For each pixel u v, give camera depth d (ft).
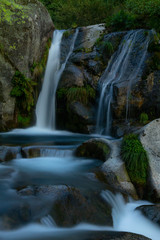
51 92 35.37
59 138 27.78
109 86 31.42
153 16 37.78
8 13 31.53
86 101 32.60
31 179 14.79
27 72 33.63
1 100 31.09
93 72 34.63
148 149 17.52
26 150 19.81
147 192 15.99
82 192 13.17
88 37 39.45
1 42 30.66
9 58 31.32
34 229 10.31
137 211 13.70
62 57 38.32
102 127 31.30
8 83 31.42
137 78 30.83
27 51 33.09
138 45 33.73
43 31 37.70
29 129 33.22
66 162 18.95
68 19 59.16
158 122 18.98
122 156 17.30
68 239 9.93
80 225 11.85
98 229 11.84
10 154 19.02
